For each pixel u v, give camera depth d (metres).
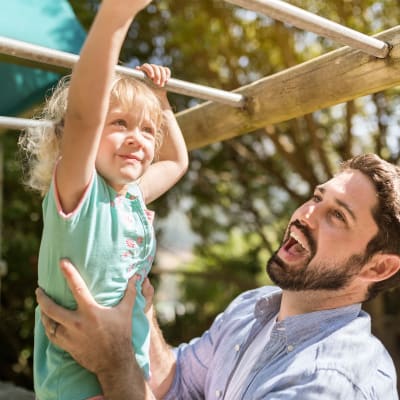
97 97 1.39
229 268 8.25
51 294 1.65
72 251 1.56
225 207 7.82
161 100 2.09
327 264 1.93
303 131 6.93
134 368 1.69
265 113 2.37
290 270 1.99
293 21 1.72
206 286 8.39
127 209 1.68
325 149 7.09
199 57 6.66
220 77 6.76
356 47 1.88
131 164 1.61
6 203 6.46
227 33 6.34
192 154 7.34
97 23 1.37
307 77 2.20
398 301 7.13
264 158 7.42
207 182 7.59
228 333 2.23
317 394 1.74
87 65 1.37
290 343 1.92
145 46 6.76
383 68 1.97
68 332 1.63
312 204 2.01
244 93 2.42
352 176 2.00
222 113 2.51
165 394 2.30
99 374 1.66
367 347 1.89
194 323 7.97
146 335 1.79
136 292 1.75
